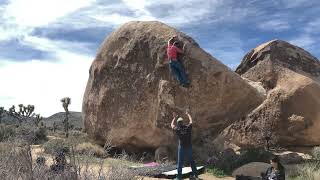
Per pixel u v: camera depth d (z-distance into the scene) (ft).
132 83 63.16
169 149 60.18
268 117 64.64
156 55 61.05
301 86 65.10
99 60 68.28
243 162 51.85
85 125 70.79
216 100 59.31
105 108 66.08
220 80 58.95
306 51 76.95
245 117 65.16
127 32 65.36
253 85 70.38
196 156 56.65
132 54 63.72
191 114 58.95
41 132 72.95
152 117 60.85
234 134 65.10
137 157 62.54
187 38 60.85
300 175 46.47
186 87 58.59
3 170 20.15
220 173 48.96
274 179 35.01
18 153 20.85
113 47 66.59
